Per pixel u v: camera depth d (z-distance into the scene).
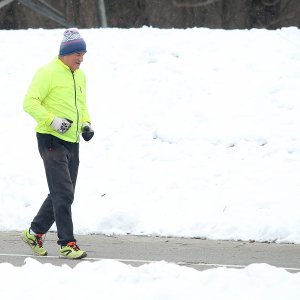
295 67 46.44
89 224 32.34
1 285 19.42
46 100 25.36
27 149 40.34
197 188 35.38
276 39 49.94
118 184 36.44
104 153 39.41
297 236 29.77
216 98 43.75
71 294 18.64
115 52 49.38
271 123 40.62
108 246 28.44
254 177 35.81
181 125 41.19
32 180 37.34
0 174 37.88
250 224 31.20
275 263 25.44
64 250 25.58
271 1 96.62
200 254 26.91
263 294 18.27
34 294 18.70
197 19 97.81
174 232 31.22
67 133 25.30
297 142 38.66
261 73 45.94
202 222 31.78
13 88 46.50
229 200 33.84
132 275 20.17
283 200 33.31
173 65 47.34
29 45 51.38
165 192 35.34
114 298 18.31
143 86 45.53
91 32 52.88
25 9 102.25
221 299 18.03
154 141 40.22
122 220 32.12
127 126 41.72
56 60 25.47
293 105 42.41
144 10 101.75
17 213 34.12
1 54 50.28
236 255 26.78
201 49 48.97
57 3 100.94
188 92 44.53
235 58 47.75
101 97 44.81
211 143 39.31
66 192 25.14
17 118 43.38
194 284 19.28
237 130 40.06
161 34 51.56
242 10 97.94
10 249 27.66
